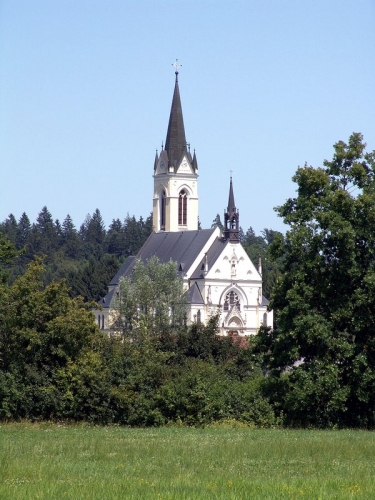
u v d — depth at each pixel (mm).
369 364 59188
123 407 60625
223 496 26734
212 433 51594
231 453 38594
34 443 42812
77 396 60656
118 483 29531
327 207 61531
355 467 34875
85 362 61531
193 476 31750
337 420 60531
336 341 59031
